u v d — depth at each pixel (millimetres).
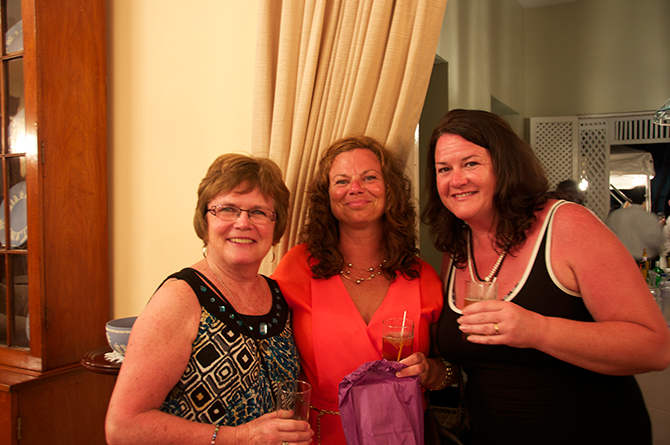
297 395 984
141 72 2193
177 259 2107
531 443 1107
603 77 4047
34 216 1879
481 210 1194
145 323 992
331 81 1594
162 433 917
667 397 1764
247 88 1934
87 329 2084
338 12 1601
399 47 1493
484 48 3238
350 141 1421
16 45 1962
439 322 1324
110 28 2262
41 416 1854
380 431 1013
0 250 1980
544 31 4258
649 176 3867
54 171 1938
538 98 4309
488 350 1156
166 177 2133
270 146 1708
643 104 3912
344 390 1027
